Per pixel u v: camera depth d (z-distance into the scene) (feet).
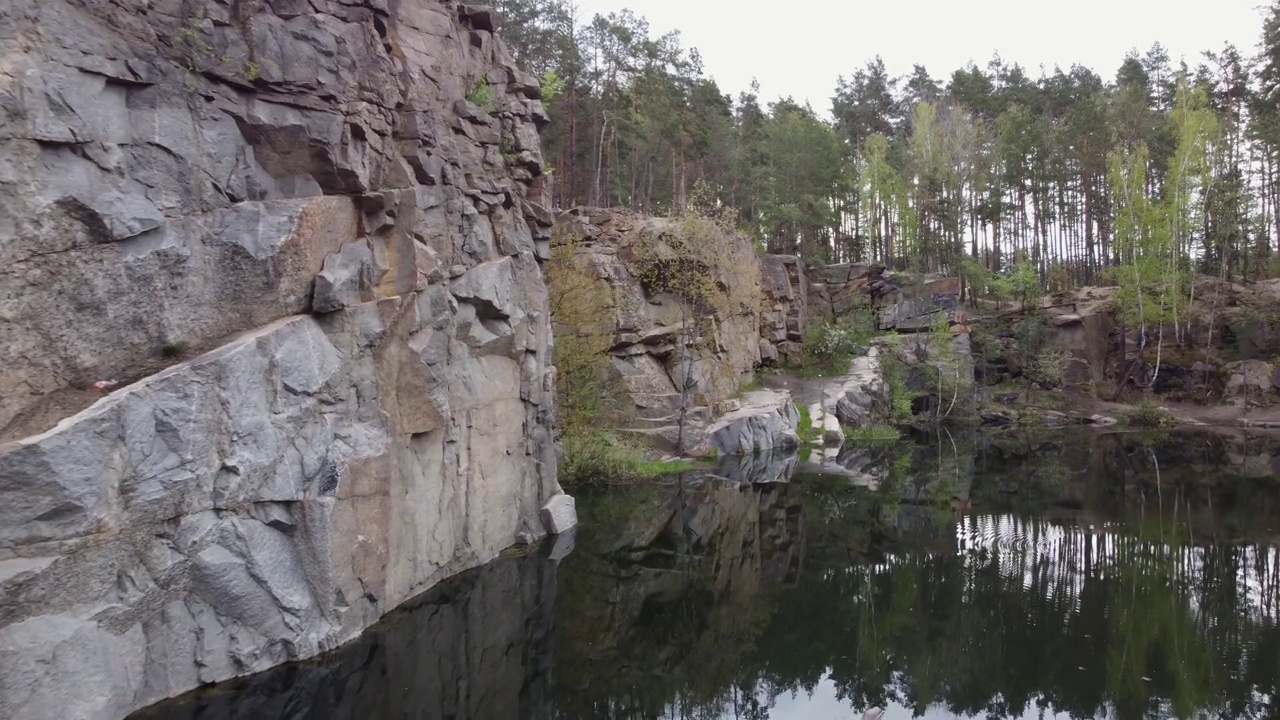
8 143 27.76
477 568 56.34
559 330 99.50
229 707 32.53
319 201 40.75
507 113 65.62
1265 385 165.27
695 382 124.47
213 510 33.81
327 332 41.11
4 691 25.03
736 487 97.66
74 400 29.66
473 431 55.42
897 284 184.85
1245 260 197.47
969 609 55.47
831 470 111.34
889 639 49.98
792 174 196.03
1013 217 229.45
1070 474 108.88
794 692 42.16
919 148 211.82
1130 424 162.40
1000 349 181.68
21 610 25.99
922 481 103.60
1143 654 46.75
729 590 59.21
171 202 34.47
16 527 26.35
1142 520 81.00
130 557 30.17
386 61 46.44
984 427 164.35
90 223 30.53
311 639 37.86
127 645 30.17
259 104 39.40
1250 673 43.75
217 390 33.76
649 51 157.69
